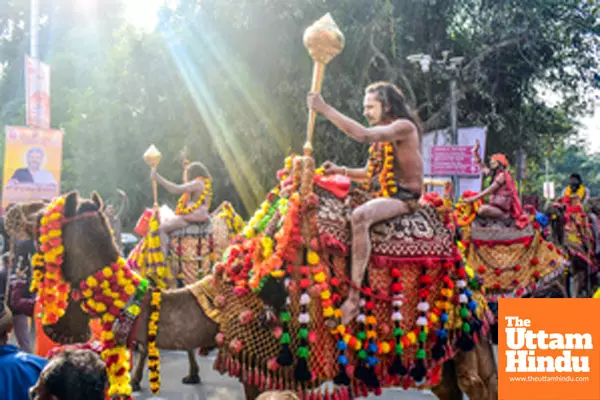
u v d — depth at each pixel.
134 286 3.64
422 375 3.96
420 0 18.84
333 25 3.71
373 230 3.94
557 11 20.09
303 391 3.75
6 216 4.59
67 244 3.48
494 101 19.06
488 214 7.54
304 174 3.78
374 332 3.83
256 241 3.82
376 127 3.90
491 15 19.56
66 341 3.74
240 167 18.70
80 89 26.12
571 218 11.76
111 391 3.51
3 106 32.03
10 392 2.99
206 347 4.09
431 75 18.59
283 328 3.66
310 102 3.75
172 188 7.47
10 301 5.79
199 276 7.62
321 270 3.73
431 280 4.07
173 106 19.80
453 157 13.16
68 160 22.86
